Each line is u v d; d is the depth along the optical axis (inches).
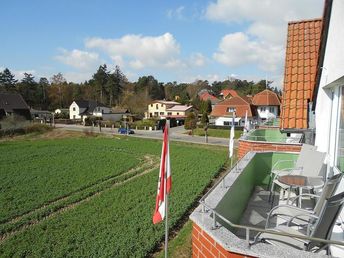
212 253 128.6
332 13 209.6
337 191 195.3
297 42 378.9
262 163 324.5
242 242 118.0
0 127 1630.2
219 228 131.6
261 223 225.0
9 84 3334.2
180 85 4402.1
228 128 1884.8
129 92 3710.6
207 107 2573.8
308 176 242.5
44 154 979.3
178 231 352.2
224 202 176.9
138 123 2126.0
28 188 553.6
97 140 1437.0
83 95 3708.2
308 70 350.3
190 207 431.5
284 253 108.8
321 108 258.4
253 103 2075.5
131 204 443.5
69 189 544.7
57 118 2886.3
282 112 345.1
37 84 3506.4
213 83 4389.8
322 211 122.7
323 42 234.1
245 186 258.4
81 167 757.3
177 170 701.9
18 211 429.7
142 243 310.8
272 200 270.5
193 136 1646.2
